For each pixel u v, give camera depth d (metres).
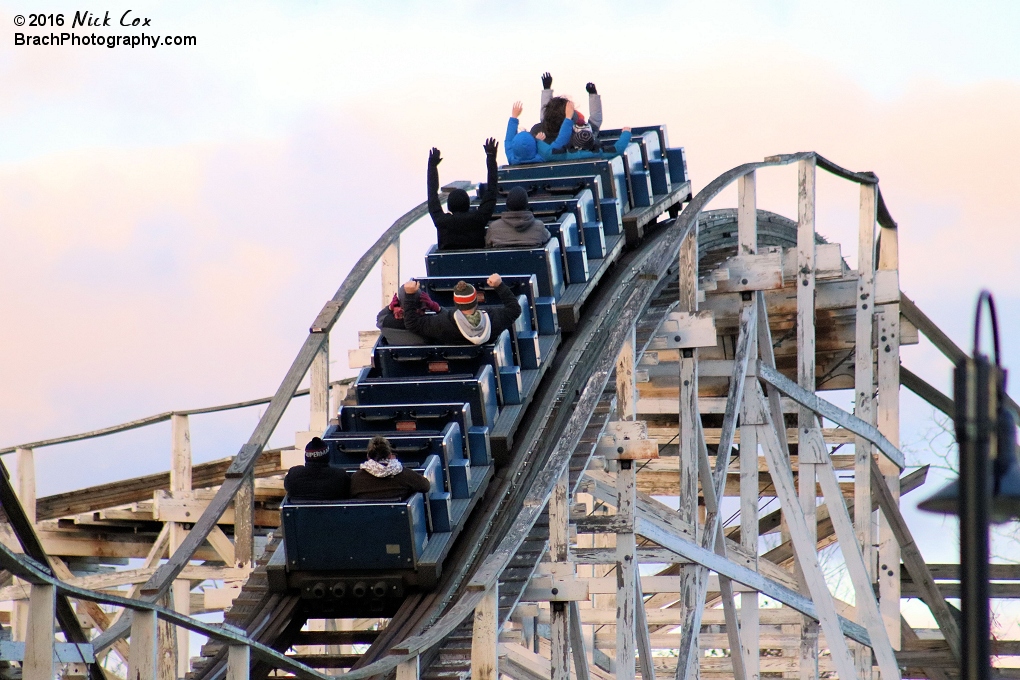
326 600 42.00
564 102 66.31
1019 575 69.06
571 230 55.78
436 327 46.88
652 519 49.75
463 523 42.78
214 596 43.09
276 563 42.31
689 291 51.72
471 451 45.06
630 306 47.84
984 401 14.60
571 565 40.38
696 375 51.22
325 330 52.84
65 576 65.12
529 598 40.41
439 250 54.28
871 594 60.47
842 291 68.12
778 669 73.06
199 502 64.12
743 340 54.97
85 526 68.56
